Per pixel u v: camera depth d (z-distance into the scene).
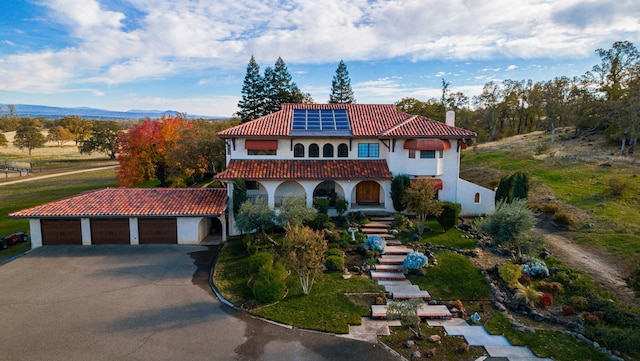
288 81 85.06
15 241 36.31
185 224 33.88
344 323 20.44
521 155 62.53
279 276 24.00
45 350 17.95
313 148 39.12
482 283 24.66
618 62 73.31
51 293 24.12
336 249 28.88
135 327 20.11
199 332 19.67
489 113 94.81
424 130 37.81
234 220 35.56
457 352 17.91
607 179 43.78
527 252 26.69
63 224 33.47
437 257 28.45
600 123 68.69
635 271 20.11
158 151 59.91
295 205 31.05
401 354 17.80
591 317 19.91
